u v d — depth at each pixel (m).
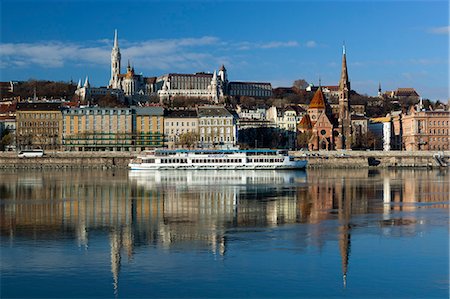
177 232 118.62
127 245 106.62
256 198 174.75
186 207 154.50
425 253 100.50
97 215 140.75
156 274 88.88
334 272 89.88
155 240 110.81
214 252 101.00
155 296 80.19
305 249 103.12
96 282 85.44
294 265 93.44
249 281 85.81
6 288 83.19
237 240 110.44
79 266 93.00
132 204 161.12
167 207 154.50
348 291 82.00
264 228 122.81
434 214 141.88
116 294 80.88
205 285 84.06
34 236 114.81
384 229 121.50
